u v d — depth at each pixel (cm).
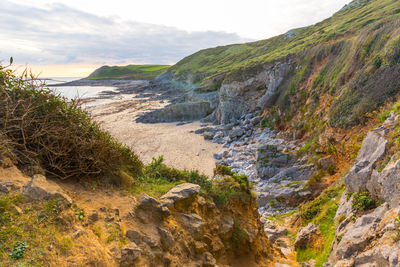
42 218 400
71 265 365
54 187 472
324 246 1238
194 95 7406
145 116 5706
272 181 2581
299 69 4531
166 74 14738
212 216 855
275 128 4259
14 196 410
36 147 545
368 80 2508
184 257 623
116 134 4572
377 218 828
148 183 795
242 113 5234
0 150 464
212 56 13475
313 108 3584
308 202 2025
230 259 873
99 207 542
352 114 2341
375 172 973
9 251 341
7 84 539
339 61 3669
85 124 643
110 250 452
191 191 750
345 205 1199
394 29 2888
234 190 1034
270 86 4856
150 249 531
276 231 1828
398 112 1207
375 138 1150
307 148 2725
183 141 4262
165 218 634
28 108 513
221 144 4159
